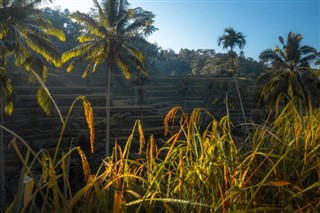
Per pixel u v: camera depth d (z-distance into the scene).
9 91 17.11
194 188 1.62
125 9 26.25
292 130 2.04
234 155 1.68
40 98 12.94
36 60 18.77
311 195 1.71
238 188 1.42
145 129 38.19
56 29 20.33
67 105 44.88
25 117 38.97
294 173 1.74
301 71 27.89
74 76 65.56
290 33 28.91
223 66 102.31
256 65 110.56
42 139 36.47
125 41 26.97
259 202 1.54
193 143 1.78
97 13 26.58
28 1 18.86
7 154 29.67
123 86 74.31
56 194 1.25
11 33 17.81
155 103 71.19
